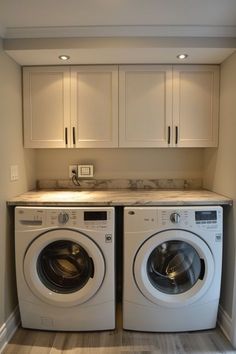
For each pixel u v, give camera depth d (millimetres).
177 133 2146
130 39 1826
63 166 2477
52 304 1826
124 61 2062
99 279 1777
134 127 2156
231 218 1854
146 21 1728
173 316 1837
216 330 1897
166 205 1812
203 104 2139
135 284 1808
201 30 1800
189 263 1854
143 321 1843
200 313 1846
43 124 2164
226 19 1711
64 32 1814
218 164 2119
